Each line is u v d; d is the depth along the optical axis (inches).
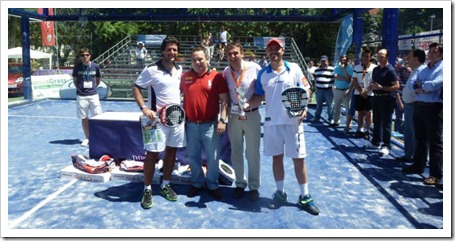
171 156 181.3
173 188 198.8
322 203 182.1
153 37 857.5
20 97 676.7
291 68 167.5
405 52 302.8
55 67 1132.5
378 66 266.4
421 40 278.4
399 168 238.7
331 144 305.1
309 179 217.3
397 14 307.7
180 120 173.0
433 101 201.0
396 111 343.3
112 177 210.2
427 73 205.5
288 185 207.0
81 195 187.8
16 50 826.8
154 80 173.0
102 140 223.5
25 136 326.6
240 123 177.8
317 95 406.9
